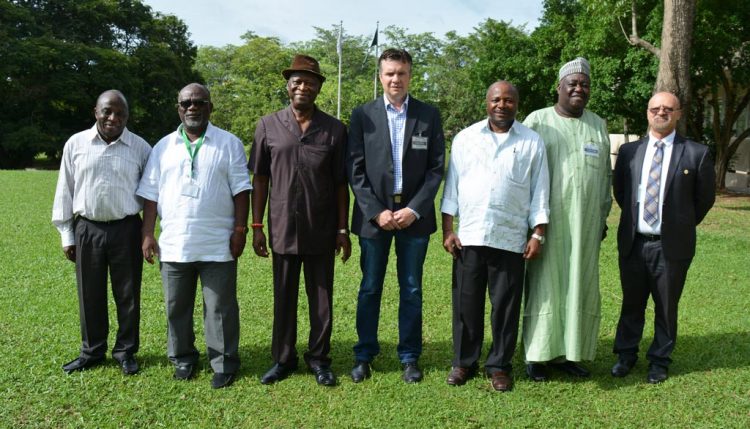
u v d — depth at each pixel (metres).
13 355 4.34
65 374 4.07
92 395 3.80
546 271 4.09
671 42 11.21
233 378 4.07
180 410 3.66
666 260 4.11
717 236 10.03
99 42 31.47
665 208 4.10
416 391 3.97
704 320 5.54
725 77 16.88
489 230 3.90
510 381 4.06
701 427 3.53
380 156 3.96
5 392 3.79
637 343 4.35
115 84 29.17
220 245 3.93
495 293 4.01
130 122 32.09
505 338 4.04
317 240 3.95
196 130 3.89
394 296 6.19
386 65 3.96
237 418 3.58
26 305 5.52
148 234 3.98
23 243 8.19
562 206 4.06
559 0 20.22
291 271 4.00
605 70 15.32
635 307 4.36
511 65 20.66
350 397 3.87
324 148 3.92
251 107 34.62
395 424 3.54
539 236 3.97
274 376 4.07
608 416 3.67
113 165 3.93
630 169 4.27
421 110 4.05
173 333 4.06
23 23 28.88
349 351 4.71
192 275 4.01
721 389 4.03
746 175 20.64
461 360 4.11
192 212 3.86
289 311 4.07
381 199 4.00
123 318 4.15
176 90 32.84
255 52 37.38
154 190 3.96
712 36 13.69
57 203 4.03
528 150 3.96
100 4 30.97
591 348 4.14
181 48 34.66
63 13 30.94
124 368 4.12
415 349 4.26
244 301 5.92
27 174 17.64
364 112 4.06
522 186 3.94
